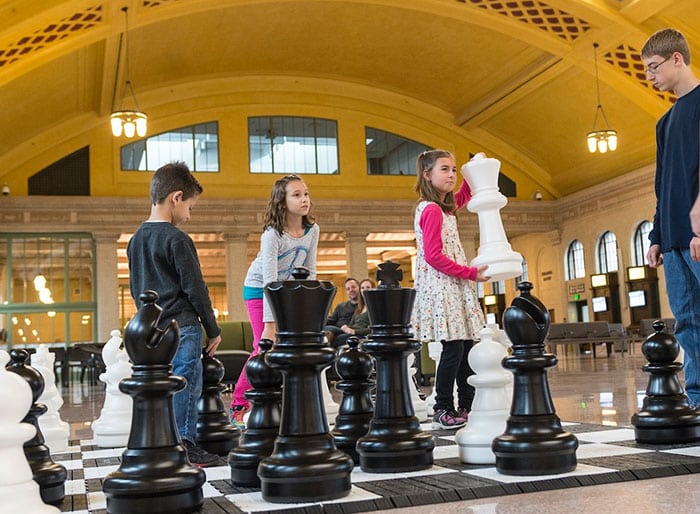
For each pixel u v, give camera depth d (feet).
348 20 62.80
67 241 71.26
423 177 12.55
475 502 6.06
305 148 77.87
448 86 74.69
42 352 12.76
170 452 6.12
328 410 14.46
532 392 7.19
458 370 13.07
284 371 6.63
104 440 12.60
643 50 9.92
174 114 74.08
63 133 70.49
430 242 11.87
